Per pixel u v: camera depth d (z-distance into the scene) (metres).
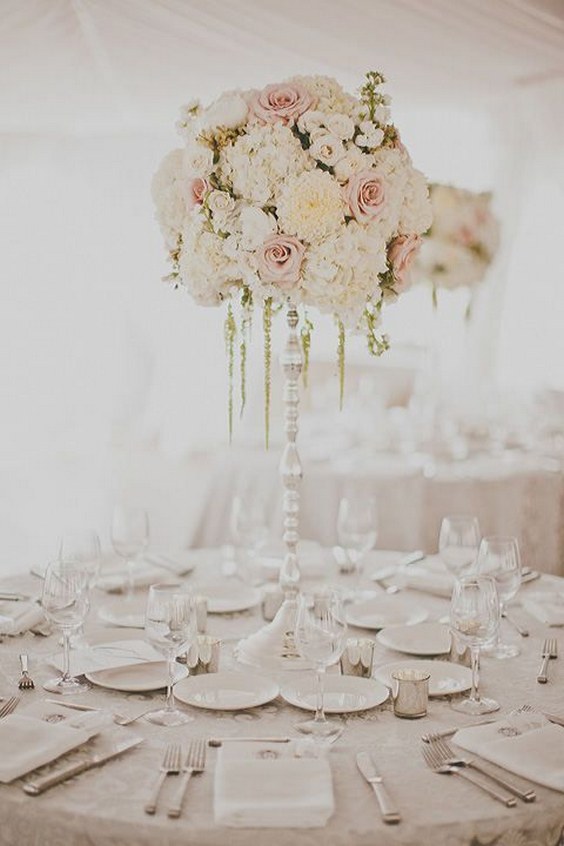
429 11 4.30
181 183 2.41
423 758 1.82
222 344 7.28
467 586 2.03
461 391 5.98
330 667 2.33
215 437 7.20
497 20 4.44
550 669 2.28
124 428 7.75
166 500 6.31
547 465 4.54
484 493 4.29
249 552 2.93
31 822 1.64
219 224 2.28
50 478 7.14
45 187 7.38
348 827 1.57
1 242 7.54
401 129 6.37
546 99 5.27
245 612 2.73
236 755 1.76
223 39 4.63
